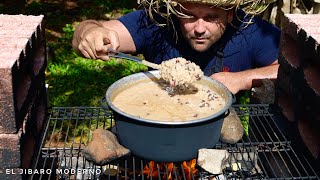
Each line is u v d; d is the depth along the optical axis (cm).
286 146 196
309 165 177
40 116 191
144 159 169
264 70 229
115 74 409
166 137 158
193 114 171
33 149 173
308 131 181
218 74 224
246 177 200
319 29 181
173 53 246
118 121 166
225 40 241
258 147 197
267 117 217
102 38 200
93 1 583
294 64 190
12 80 144
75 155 202
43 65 192
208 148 171
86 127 316
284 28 201
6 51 155
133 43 250
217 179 181
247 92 354
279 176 209
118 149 169
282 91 205
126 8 574
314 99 172
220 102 182
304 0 343
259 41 246
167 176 186
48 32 496
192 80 181
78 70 411
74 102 361
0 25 179
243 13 240
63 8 564
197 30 206
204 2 195
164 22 242
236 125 190
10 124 149
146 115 169
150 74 197
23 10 555
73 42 236
